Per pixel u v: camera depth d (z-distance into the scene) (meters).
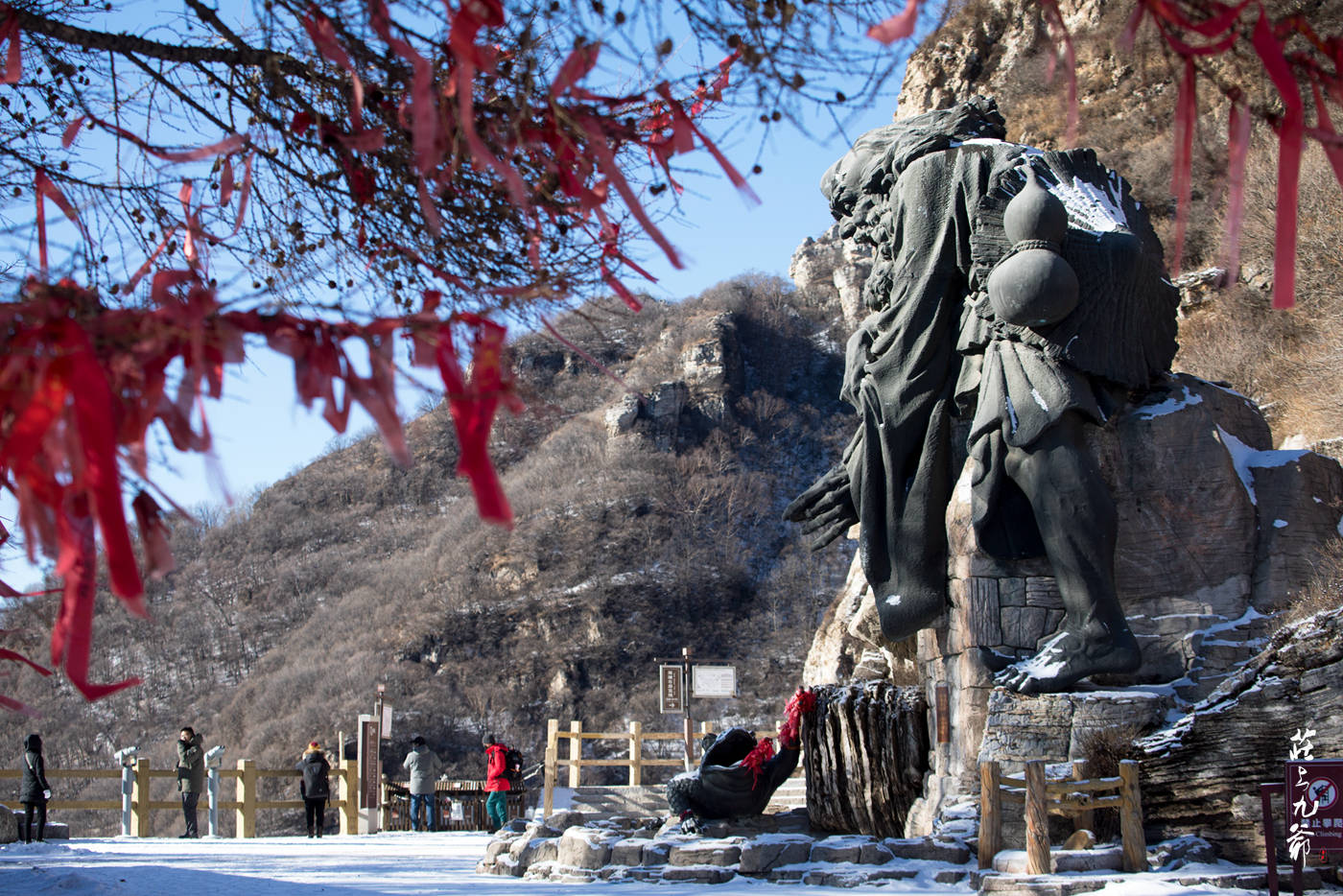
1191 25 2.95
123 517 2.46
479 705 107.19
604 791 23.16
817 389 142.25
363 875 13.37
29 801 18.69
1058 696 12.23
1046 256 12.94
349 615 118.75
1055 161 14.14
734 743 14.01
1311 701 10.65
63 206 4.11
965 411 14.37
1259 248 29.66
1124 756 11.44
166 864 14.59
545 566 117.06
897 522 14.47
